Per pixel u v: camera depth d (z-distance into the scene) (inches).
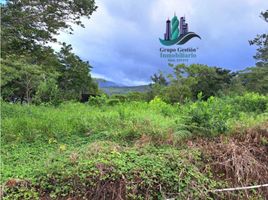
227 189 199.3
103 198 184.1
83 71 780.0
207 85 978.1
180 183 189.9
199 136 248.1
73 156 211.2
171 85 868.6
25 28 448.5
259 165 217.2
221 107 296.0
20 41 454.6
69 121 321.4
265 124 258.7
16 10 439.8
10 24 445.1
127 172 190.5
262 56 1107.9
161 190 187.8
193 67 965.8
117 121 310.0
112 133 269.7
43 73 528.4
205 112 259.1
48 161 212.2
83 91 980.6
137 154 214.7
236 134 248.1
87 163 194.9
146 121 295.7
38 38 461.7
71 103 543.5
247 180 207.8
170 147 234.1
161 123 298.2
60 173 191.3
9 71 464.4
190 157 211.9
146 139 245.8
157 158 207.2
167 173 193.9
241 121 278.1
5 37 438.0
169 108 430.6
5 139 277.0
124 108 420.8
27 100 642.8
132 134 264.1
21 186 184.1
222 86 995.9
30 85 667.4
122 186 186.2
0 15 428.1
